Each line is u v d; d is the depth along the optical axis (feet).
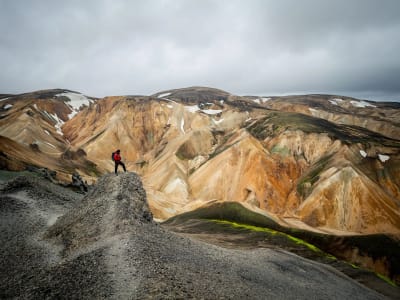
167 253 76.95
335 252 191.93
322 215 312.71
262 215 231.71
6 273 70.54
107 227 81.46
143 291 55.36
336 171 339.77
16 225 100.78
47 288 56.85
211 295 61.87
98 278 59.11
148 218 95.35
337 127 462.60
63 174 264.31
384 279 144.05
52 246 83.10
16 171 205.46
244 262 98.37
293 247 156.25
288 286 89.61
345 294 103.14
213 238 157.48
